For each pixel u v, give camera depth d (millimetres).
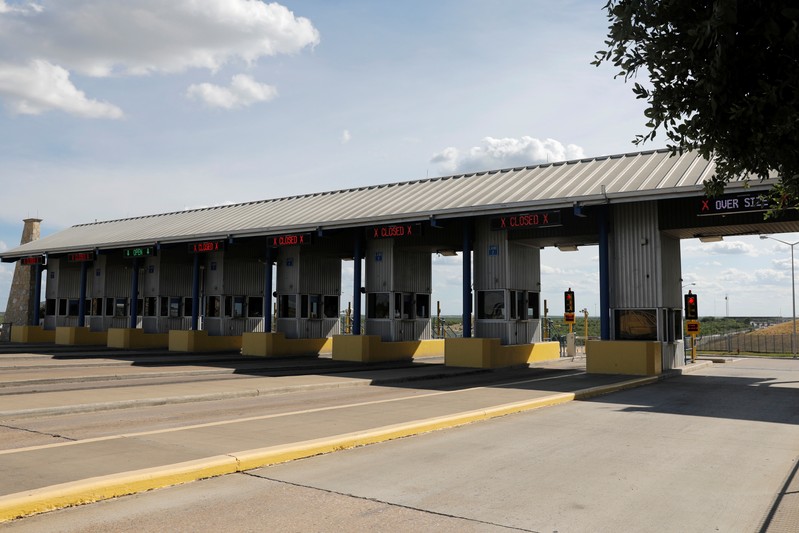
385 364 26203
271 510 6098
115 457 7734
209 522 5727
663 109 4906
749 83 4547
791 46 4113
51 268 42500
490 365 24344
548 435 10164
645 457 8570
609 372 21062
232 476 7383
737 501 6551
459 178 28062
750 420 11953
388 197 27828
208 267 34688
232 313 33969
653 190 19000
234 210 35344
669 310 22203
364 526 5664
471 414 11586
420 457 8438
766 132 4590
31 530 5469
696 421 11758
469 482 7160
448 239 26984
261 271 35594
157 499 6445
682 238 23297
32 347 34625
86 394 14906
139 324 38312
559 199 20609
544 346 28344
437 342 30531
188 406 13875
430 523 5762
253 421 10664
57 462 7461
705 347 55531
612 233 21969
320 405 14055
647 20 4734
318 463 8062
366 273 29125
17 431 10516
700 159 20688
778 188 6559
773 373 24000
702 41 4219
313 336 31578
